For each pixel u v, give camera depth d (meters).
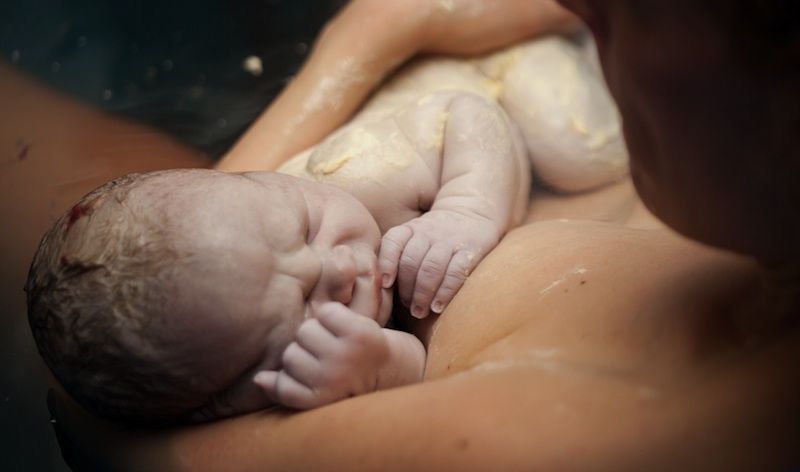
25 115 0.63
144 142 0.61
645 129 0.30
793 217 0.29
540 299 0.39
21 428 0.45
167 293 0.39
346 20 0.55
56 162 0.59
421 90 0.54
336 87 0.53
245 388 0.40
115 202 0.41
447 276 0.43
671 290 0.35
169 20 0.78
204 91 0.69
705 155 0.29
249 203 0.41
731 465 0.30
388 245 0.44
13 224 0.54
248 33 0.76
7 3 0.77
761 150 0.29
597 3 0.30
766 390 0.31
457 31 0.54
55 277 0.40
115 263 0.39
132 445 0.41
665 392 0.31
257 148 0.53
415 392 0.35
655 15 0.28
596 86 0.54
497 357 0.36
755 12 0.27
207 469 0.38
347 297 0.41
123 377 0.40
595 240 0.41
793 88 0.28
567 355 0.34
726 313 0.33
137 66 0.73
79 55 0.74
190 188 0.41
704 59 0.28
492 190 0.46
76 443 0.43
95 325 0.39
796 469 0.31
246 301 0.39
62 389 0.46
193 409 0.41
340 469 0.34
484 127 0.48
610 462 0.31
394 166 0.48
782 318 0.32
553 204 0.52
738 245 0.31
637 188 0.32
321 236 0.42
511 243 0.44
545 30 0.56
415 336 0.44
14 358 0.48
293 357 0.38
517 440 0.31
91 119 0.64
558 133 0.52
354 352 0.38
